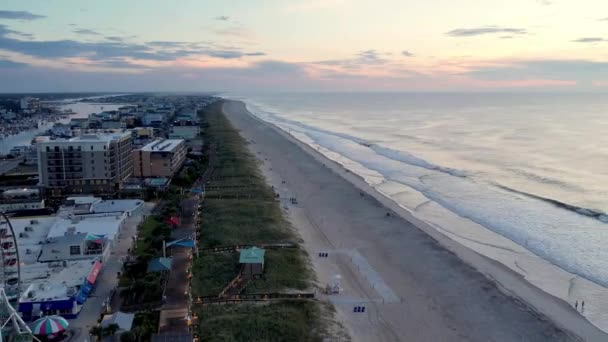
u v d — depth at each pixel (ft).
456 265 270.87
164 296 225.97
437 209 390.21
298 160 615.16
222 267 260.62
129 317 201.46
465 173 522.06
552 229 334.65
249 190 440.04
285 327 197.98
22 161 595.06
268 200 407.03
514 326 205.87
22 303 205.26
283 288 237.66
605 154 611.88
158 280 234.79
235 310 213.87
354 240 314.14
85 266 251.39
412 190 454.40
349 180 493.36
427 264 272.92
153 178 483.51
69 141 428.15
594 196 415.03
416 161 604.90
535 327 204.74
